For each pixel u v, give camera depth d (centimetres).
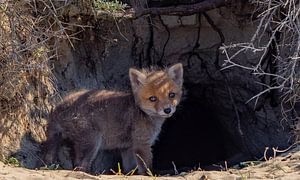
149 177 894
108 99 1110
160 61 1454
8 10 1040
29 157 1059
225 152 1670
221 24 1398
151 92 1094
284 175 863
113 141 1119
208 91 1557
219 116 1627
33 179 812
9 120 1060
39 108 1128
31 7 1112
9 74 1034
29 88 1109
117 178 878
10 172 841
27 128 1090
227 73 1459
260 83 1288
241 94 1477
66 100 1101
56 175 862
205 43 1431
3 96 1041
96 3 1232
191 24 1389
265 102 1414
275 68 1360
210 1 1302
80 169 1054
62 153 1123
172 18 1385
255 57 1382
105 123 1098
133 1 1338
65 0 1148
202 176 872
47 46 1121
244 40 1388
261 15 1167
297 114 1327
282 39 1239
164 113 1093
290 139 1281
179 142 1684
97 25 1320
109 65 1407
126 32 1378
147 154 1117
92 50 1352
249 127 1505
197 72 1486
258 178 855
